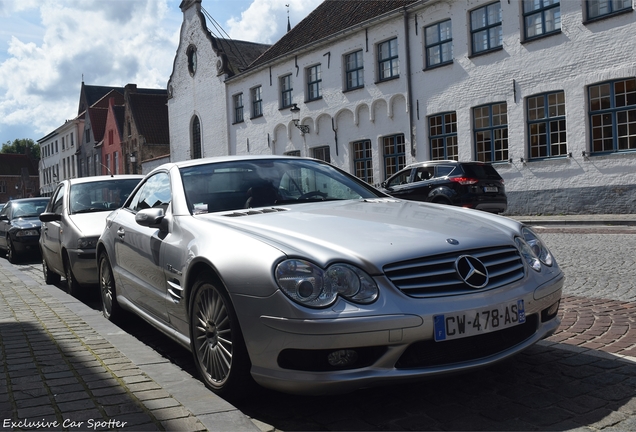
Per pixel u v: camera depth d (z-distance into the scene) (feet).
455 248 11.01
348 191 16.25
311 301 10.02
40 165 258.57
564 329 16.35
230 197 14.82
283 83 96.73
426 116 72.08
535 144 61.36
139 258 16.03
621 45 53.57
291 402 11.71
